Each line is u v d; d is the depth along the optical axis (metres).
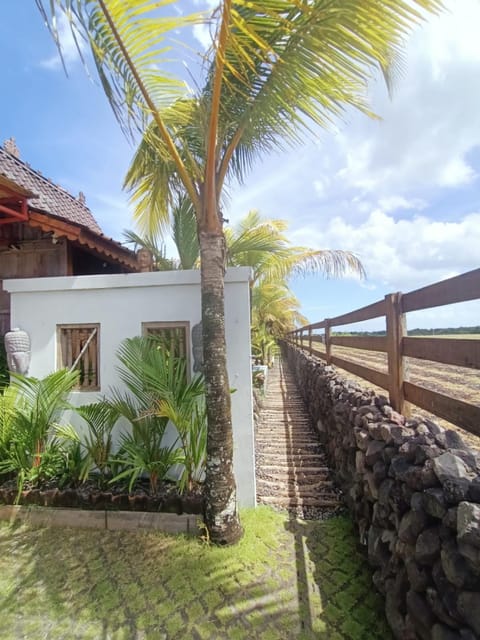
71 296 3.60
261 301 10.12
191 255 5.64
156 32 1.95
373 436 2.29
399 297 2.42
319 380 5.02
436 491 1.42
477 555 1.16
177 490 3.15
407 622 1.61
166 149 2.87
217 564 2.48
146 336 3.46
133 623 2.02
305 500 3.34
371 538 2.16
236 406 3.28
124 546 2.73
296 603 2.12
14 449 3.30
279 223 7.57
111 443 3.49
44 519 3.06
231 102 2.56
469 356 1.50
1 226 4.87
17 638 1.95
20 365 3.53
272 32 2.03
